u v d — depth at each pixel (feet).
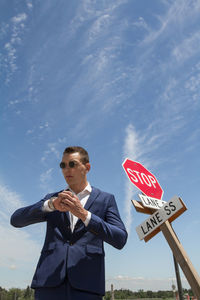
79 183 8.39
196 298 8.45
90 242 7.22
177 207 9.86
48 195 8.59
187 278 8.86
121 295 324.39
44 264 6.95
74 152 8.52
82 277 6.59
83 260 6.84
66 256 6.83
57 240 7.24
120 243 7.41
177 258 9.30
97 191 8.46
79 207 6.80
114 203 8.49
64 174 8.43
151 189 11.75
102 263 7.26
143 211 10.94
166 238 9.82
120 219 8.21
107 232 7.01
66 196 6.80
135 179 11.34
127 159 11.75
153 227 10.21
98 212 7.91
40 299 6.61
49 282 6.55
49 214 7.88
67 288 6.47
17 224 8.07
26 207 7.97
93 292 6.56
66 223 7.54
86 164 8.60
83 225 7.39
